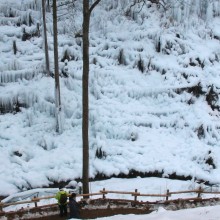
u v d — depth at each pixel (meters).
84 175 15.39
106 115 21.00
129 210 14.36
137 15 26.05
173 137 20.64
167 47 24.14
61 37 25.55
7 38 25.30
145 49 24.09
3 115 21.67
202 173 18.42
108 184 17.81
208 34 25.45
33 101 21.91
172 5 25.83
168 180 18.27
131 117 21.09
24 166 18.55
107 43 24.88
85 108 14.98
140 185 17.58
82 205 14.58
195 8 26.42
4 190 17.19
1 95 21.83
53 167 18.73
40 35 25.50
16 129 20.75
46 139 20.05
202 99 22.28
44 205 14.35
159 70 23.33
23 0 27.69
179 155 19.58
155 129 20.94
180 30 25.16
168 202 14.76
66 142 20.12
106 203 14.78
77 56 24.05
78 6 27.47
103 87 22.42
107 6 27.27
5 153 19.25
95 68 23.31
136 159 19.12
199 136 20.80
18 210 14.07
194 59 23.70
